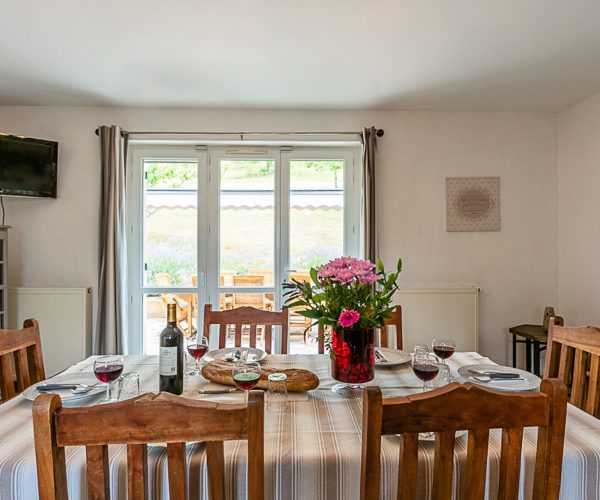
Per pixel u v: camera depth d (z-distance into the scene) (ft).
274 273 11.16
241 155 11.09
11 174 9.61
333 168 11.23
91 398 4.18
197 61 7.98
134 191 10.92
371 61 7.99
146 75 8.61
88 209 10.46
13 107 10.38
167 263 11.07
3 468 2.92
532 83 9.02
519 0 6.06
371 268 4.49
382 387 4.67
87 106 10.40
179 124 10.53
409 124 10.78
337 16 6.47
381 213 10.82
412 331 10.53
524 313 10.95
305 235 11.21
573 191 10.41
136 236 10.93
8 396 4.74
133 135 10.48
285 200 11.12
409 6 6.21
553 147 10.93
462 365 5.57
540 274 10.96
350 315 4.16
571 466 3.08
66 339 10.08
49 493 2.33
